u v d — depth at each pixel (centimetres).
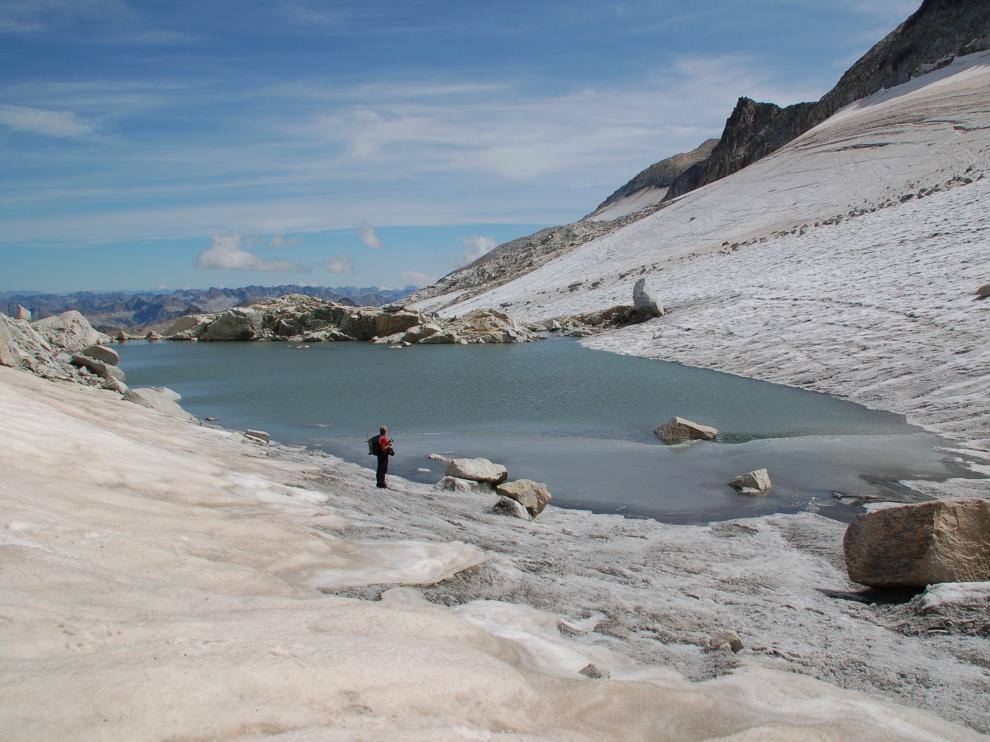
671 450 1892
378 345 5772
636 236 9438
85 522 588
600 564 949
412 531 915
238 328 6694
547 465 1752
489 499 1395
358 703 338
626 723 388
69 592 417
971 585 789
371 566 691
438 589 670
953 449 1769
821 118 13775
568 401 2670
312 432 2192
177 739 283
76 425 1023
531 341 5541
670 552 1080
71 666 314
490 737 332
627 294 6500
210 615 425
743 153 16075
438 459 1814
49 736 263
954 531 867
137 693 299
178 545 603
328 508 963
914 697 546
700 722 397
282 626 414
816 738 379
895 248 4541
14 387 1339
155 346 6062
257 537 701
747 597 849
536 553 950
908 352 2702
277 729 304
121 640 354
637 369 3478
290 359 4656
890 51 12888
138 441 1160
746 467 1695
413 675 370
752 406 2452
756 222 7875
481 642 470
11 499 572
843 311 3531
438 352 4947
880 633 735
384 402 2745
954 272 3541
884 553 896
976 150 6994
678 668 549
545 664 488
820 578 980
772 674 530
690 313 4716
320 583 620
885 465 1656
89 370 2536
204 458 1188
